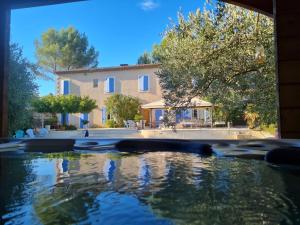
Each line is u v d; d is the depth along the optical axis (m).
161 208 1.74
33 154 4.24
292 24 4.22
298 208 1.72
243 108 6.77
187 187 2.23
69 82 21.92
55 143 4.94
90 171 2.90
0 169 3.04
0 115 5.10
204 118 17.69
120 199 1.93
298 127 4.11
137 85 20.75
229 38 6.36
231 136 12.25
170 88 6.95
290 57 4.20
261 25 6.24
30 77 8.19
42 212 1.69
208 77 6.52
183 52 6.69
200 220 1.55
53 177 2.64
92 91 21.61
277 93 4.22
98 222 1.53
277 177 2.54
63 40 31.22
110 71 21.30
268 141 3.41
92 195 2.02
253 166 3.09
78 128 19.98
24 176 2.69
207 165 3.16
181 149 4.34
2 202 1.88
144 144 4.64
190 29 6.78
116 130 16.03
